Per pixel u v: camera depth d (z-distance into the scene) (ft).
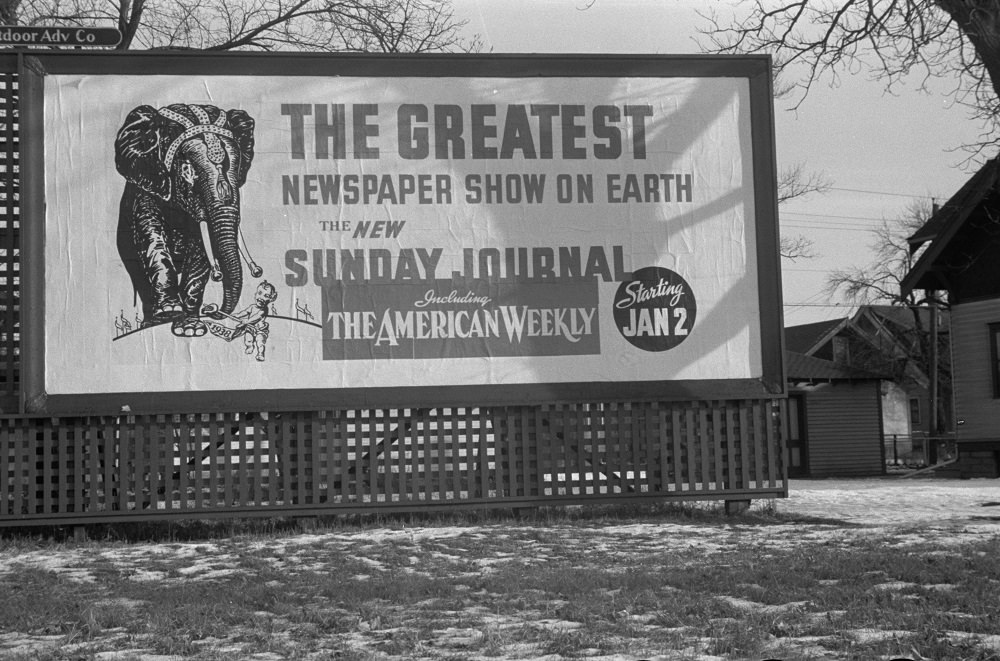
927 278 94.79
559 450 49.26
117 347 47.14
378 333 48.42
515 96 49.85
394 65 49.34
